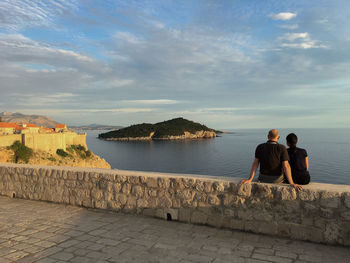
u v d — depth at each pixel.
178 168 115.06
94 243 4.55
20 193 7.73
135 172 6.61
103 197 6.48
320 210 4.42
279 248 4.30
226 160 134.88
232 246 4.39
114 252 4.19
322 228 4.41
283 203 4.70
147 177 5.95
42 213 6.31
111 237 4.82
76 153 96.56
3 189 8.01
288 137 5.08
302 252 4.14
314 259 3.91
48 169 7.29
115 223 5.58
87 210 6.51
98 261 3.88
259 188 4.88
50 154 82.38
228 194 5.15
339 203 4.29
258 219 4.89
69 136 98.81
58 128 137.50
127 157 154.00
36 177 7.48
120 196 6.27
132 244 4.50
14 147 72.12
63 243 4.56
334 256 4.00
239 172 102.56
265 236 4.80
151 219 5.80
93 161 99.12
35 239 4.75
